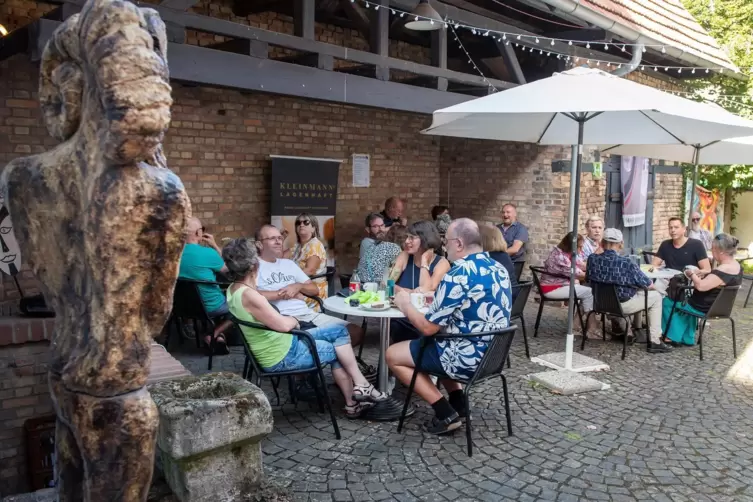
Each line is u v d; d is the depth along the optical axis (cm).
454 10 699
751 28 1329
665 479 345
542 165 901
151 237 174
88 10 169
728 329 739
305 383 463
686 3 1400
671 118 518
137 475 189
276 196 786
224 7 727
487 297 374
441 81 693
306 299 576
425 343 384
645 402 467
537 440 393
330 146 871
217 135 747
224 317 564
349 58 592
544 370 541
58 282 196
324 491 324
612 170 968
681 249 734
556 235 891
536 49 836
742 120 531
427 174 1016
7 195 202
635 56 843
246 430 280
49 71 193
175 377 329
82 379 181
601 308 607
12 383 488
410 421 418
